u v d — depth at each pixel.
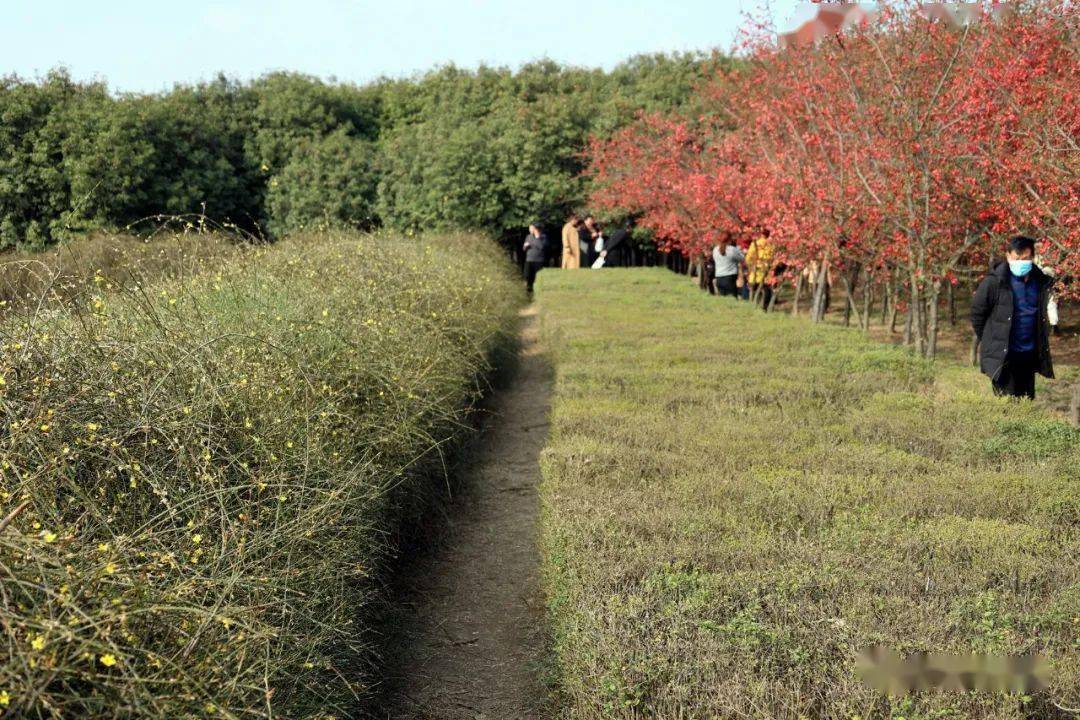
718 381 7.64
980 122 9.27
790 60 12.46
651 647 3.26
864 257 11.38
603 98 27.62
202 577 2.93
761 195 13.33
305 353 5.23
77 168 23.23
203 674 2.68
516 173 24.98
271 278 6.80
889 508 4.61
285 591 3.27
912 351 10.48
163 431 3.61
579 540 4.19
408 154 26.19
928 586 3.69
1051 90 8.71
